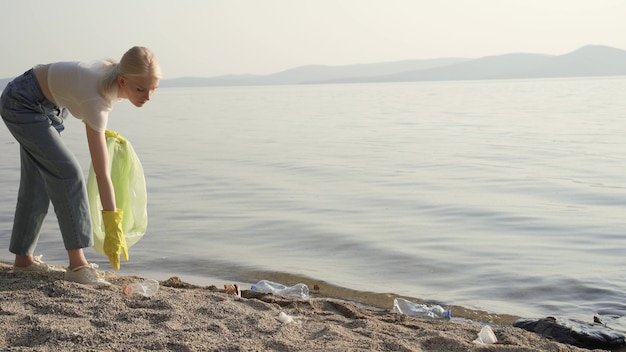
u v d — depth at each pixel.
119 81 4.30
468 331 4.36
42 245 7.75
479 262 7.09
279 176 14.16
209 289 5.35
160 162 16.92
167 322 3.97
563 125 28.34
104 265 6.88
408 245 7.89
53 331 3.72
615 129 25.72
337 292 6.05
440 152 18.95
